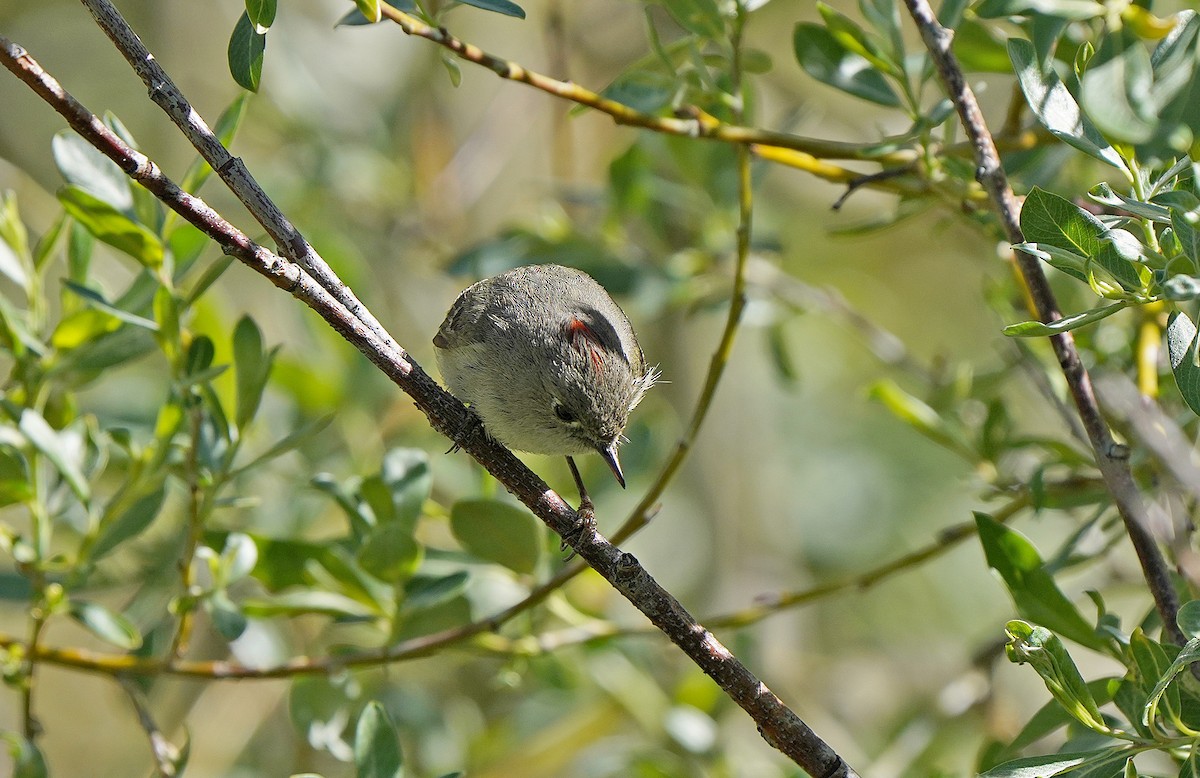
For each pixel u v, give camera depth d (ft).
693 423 26.45
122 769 49.24
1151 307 24.58
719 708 37.35
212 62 51.75
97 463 28.99
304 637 42.34
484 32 53.67
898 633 52.31
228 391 29.19
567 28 51.39
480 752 39.09
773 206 51.60
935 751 39.01
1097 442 20.90
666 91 28.48
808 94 50.24
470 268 38.65
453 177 48.57
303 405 38.29
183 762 26.21
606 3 52.90
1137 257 17.49
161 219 26.23
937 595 53.06
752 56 29.40
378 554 26.66
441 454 38.99
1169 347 18.49
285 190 45.65
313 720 30.14
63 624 50.08
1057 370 29.17
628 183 38.52
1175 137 16.70
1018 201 26.07
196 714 43.52
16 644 27.02
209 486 26.53
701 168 38.22
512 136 49.44
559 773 44.73
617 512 38.27
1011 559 21.49
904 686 47.70
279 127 48.29
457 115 54.44
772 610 29.37
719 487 51.11
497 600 33.40
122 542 26.86
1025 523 47.44
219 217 19.36
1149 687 18.79
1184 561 23.65
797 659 47.60
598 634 29.58
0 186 43.14
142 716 26.76
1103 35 22.06
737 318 26.61
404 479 27.45
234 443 26.48
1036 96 19.36
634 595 20.38
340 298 21.17
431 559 31.22
